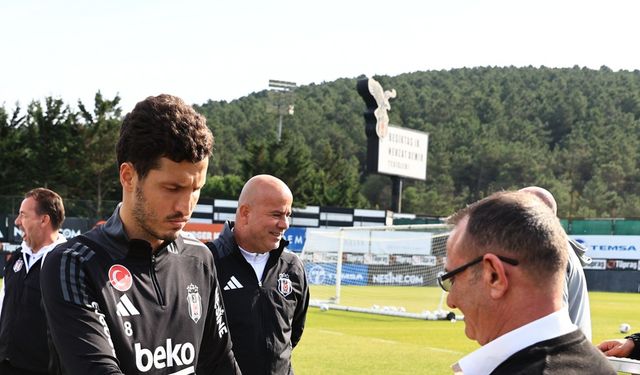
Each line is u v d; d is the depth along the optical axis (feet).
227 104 459.32
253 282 14.67
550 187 308.40
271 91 216.54
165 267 8.72
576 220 115.85
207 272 9.34
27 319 16.28
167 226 8.18
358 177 310.45
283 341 14.89
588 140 373.81
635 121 407.44
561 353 5.87
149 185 7.94
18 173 165.17
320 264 94.07
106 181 173.68
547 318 6.02
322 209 134.31
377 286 93.35
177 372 8.60
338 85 535.60
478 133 387.55
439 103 436.76
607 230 113.19
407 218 132.26
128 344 8.11
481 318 6.31
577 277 14.88
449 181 325.62
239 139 383.24
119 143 8.12
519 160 330.54
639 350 10.70
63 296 7.85
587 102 439.63
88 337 7.70
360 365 32.83
